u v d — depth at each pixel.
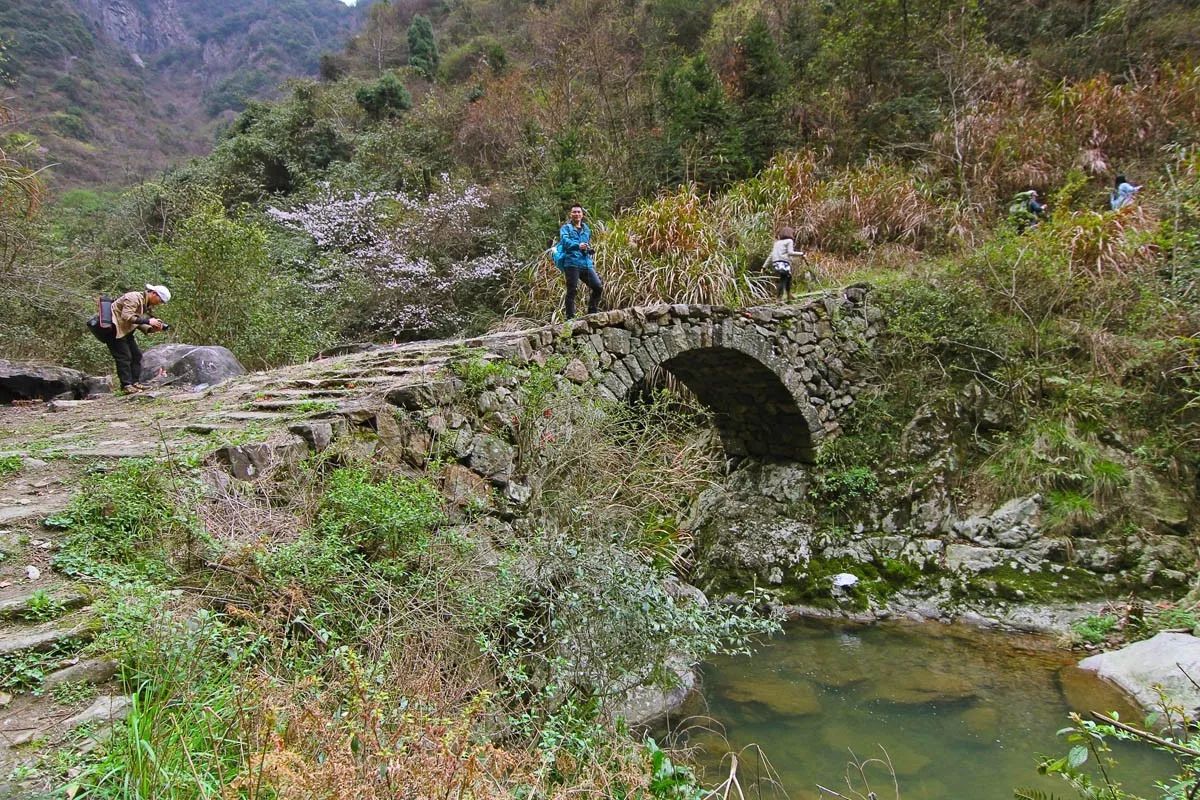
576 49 15.70
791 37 15.34
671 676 4.07
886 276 9.70
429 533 3.52
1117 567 6.93
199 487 3.06
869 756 4.63
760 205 11.17
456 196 12.55
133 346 6.51
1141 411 7.68
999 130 11.88
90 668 2.12
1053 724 4.98
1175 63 12.41
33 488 3.26
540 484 4.66
